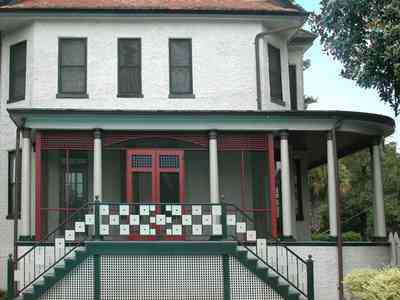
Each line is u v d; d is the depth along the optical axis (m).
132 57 23.14
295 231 25.56
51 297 17.52
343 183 39.50
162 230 19.23
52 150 22.06
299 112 20.52
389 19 16.33
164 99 22.95
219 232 18.64
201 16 23.23
